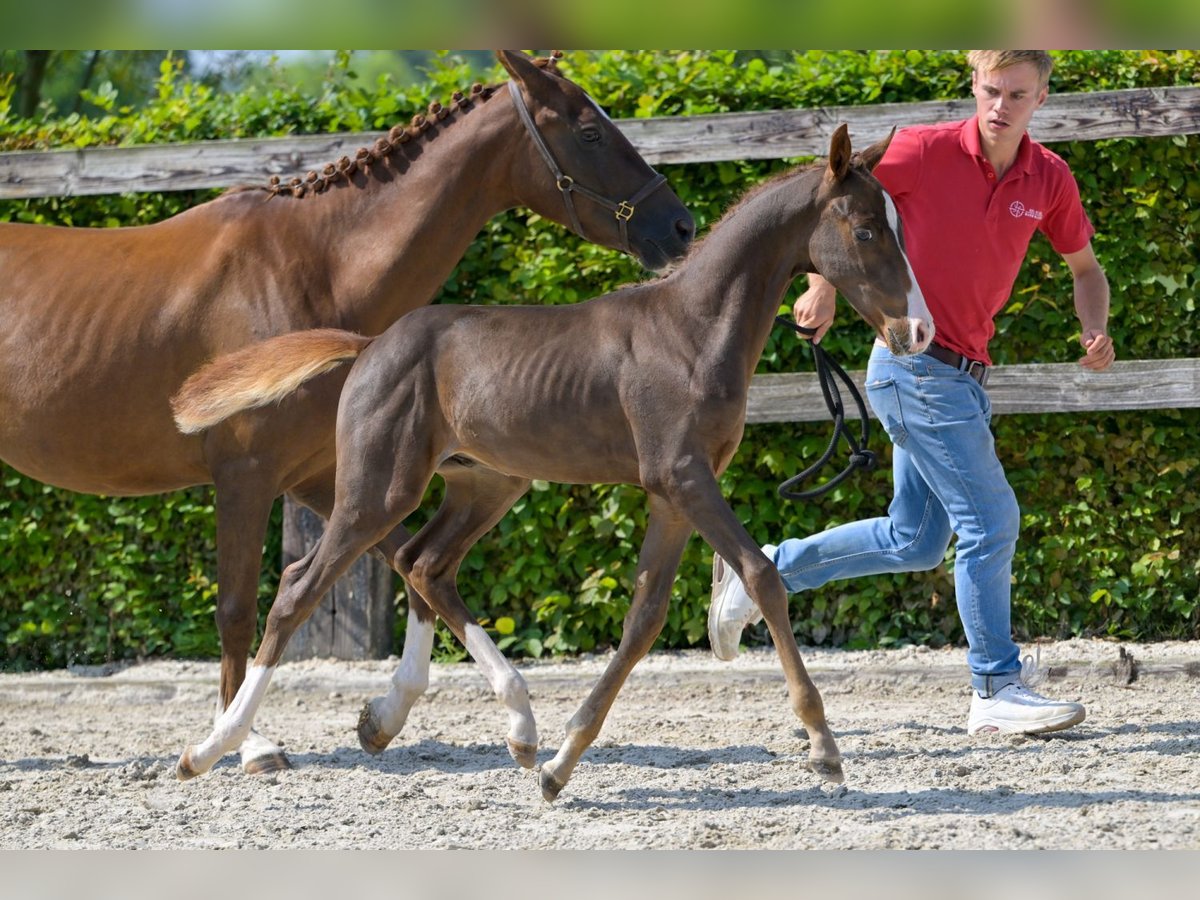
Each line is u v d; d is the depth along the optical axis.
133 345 7.91
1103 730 7.91
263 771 7.50
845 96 10.23
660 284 6.61
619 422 6.43
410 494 6.71
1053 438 10.15
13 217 10.82
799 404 10.06
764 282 6.48
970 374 7.61
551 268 10.31
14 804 6.75
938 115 9.85
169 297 7.95
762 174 10.24
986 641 7.77
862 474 10.27
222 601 7.73
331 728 8.98
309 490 8.32
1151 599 10.15
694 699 9.55
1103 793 6.30
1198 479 10.06
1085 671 9.35
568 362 6.49
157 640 10.95
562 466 6.59
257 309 7.85
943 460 7.52
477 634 7.15
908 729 8.19
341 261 8.00
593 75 10.46
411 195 8.02
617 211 8.05
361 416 6.76
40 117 11.38
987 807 6.14
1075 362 10.00
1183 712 8.38
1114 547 10.10
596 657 10.52
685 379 6.30
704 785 6.87
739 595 8.07
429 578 7.23
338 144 10.37
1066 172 7.78
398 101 10.67
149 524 10.70
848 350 10.22
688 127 10.05
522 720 6.90
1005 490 7.56
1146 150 9.91
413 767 7.64
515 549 10.52
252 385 6.91
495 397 6.56
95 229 8.52
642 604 6.44
